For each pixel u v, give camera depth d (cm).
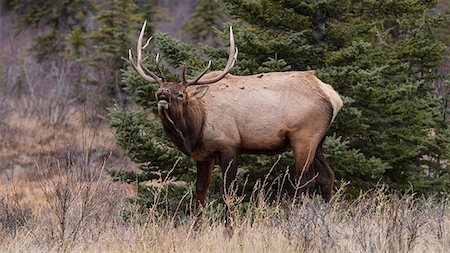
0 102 8919
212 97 3284
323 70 3875
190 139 3241
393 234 2447
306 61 4078
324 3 3919
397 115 4122
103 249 2491
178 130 3183
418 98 4359
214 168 3884
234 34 3994
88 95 8481
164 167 3953
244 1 3972
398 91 3950
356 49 3812
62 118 7956
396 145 4159
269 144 3300
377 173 3916
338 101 3375
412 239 2394
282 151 3366
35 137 7569
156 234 2459
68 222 2702
